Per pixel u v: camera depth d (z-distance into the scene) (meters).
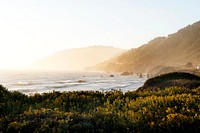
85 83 122.44
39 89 86.62
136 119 10.03
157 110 11.23
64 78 169.38
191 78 37.97
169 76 38.91
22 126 8.80
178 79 37.31
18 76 186.00
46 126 8.69
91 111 11.95
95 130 8.90
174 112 10.76
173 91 16.83
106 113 10.72
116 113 11.03
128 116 10.48
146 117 10.34
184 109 10.91
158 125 9.50
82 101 14.91
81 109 13.12
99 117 10.24
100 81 141.75
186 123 9.60
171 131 9.25
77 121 9.59
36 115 10.14
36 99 15.59
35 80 141.38
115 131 8.86
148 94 17.28
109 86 102.81
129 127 9.30
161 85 36.44
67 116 10.09
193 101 12.18
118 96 15.82
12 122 9.08
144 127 9.36
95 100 15.23
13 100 14.03
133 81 144.12
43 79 152.75
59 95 16.41
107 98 15.81
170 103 12.19
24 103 14.43
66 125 8.88
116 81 143.38
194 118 9.83
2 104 12.16
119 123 9.45
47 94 16.39
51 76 196.50
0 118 9.71
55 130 8.55
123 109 12.15
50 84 112.12
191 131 9.27
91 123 9.41
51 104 13.70
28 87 94.69
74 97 15.16
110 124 9.41
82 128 8.91
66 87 96.81
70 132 8.65
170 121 9.70
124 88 91.75
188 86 33.38
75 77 187.50
